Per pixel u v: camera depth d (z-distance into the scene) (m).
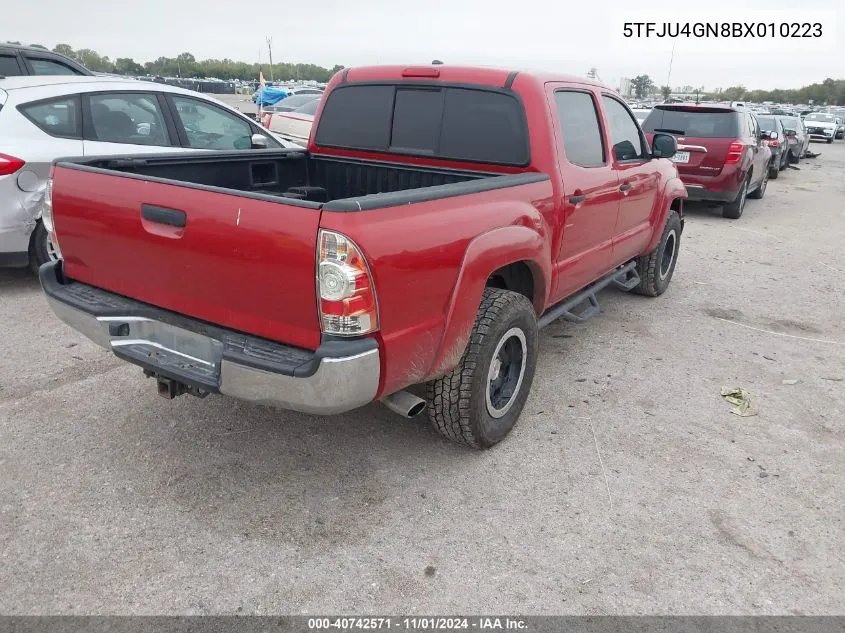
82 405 3.93
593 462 3.58
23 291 5.87
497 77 3.93
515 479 3.40
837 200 14.42
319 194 4.70
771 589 2.72
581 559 2.84
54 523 2.93
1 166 5.25
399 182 4.45
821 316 6.23
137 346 3.10
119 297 3.20
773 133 15.88
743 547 2.96
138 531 2.90
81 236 3.21
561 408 4.18
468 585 2.67
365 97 4.49
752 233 10.24
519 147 3.87
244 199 2.59
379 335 2.62
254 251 2.59
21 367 4.38
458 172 4.12
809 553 2.95
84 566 2.69
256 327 2.73
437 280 2.84
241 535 2.91
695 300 6.61
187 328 2.92
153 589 2.59
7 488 3.15
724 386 4.59
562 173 3.87
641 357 5.05
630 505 3.22
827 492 3.40
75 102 5.79
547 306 4.09
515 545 2.91
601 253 4.70
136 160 3.74
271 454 3.53
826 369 4.96
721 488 3.40
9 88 5.57
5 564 2.68
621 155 4.84
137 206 2.92
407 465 3.48
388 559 2.80
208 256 2.73
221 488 3.23
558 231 3.88
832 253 8.95
